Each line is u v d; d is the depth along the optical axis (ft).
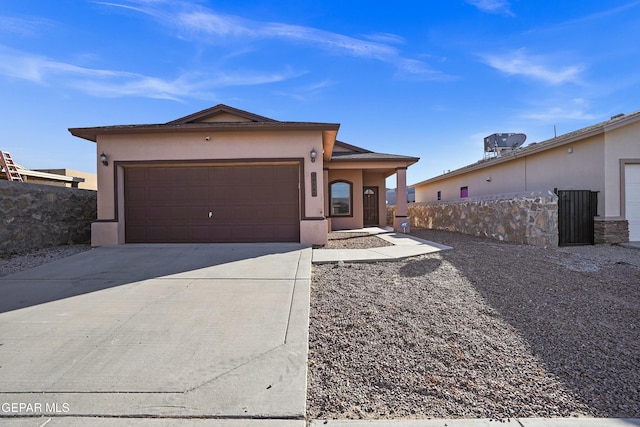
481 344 12.01
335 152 53.62
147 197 31.58
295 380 9.69
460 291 17.38
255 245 29.73
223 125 29.86
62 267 22.09
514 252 27.63
